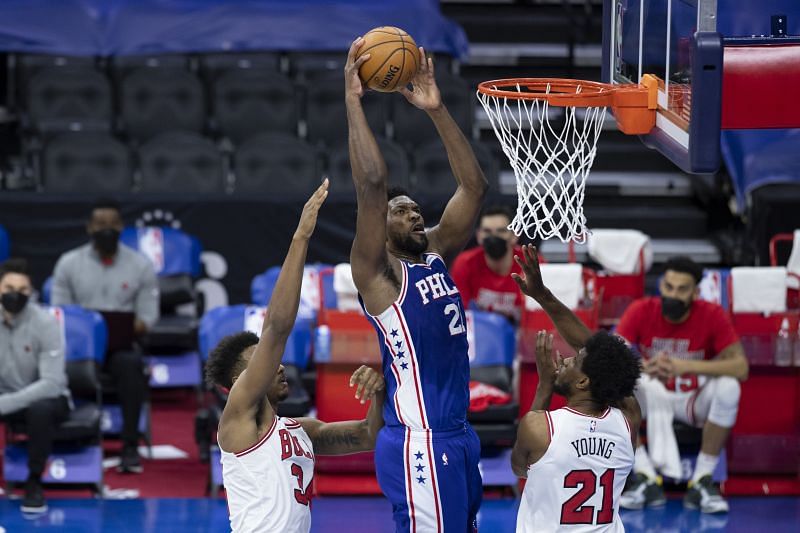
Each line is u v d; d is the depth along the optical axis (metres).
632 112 15.75
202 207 30.83
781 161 32.75
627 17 17.28
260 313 24.56
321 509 23.52
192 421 28.59
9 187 35.59
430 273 14.64
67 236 30.70
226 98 36.78
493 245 25.81
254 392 14.11
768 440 25.02
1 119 38.31
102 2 39.03
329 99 36.53
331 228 30.80
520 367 23.73
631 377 14.73
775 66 14.38
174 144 33.91
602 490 14.92
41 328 23.73
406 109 36.44
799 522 23.14
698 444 24.34
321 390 23.58
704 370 23.16
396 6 38.75
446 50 38.16
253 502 14.45
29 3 38.56
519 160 16.48
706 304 23.84
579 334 15.80
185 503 23.88
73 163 33.66
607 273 27.97
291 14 38.94
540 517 15.01
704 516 23.38
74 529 22.53
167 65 38.34
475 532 15.41
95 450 24.42
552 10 41.88
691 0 14.21
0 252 29.86
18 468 24.02
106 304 27.62
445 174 33.69
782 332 25.59
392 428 14.84
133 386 25.38
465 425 14.99
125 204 30.70
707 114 13.66
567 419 14.78
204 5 39.03
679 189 36.72
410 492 14.66
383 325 14.55
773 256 28.64
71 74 36.66
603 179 36.97
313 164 33.94
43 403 23.44
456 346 14.71
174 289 29.64
